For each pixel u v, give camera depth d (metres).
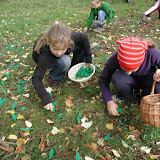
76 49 2.40
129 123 1.89
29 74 2.66
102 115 2.00
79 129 1.84
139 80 1.96
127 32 3.96
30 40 3.65
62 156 1.62
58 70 2.28
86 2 6.29
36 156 1.62
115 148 1.67
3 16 5.11
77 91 2.35
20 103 2.17
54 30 1.62
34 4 6.23
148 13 4.32
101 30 3.98
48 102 1.75
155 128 1.80
